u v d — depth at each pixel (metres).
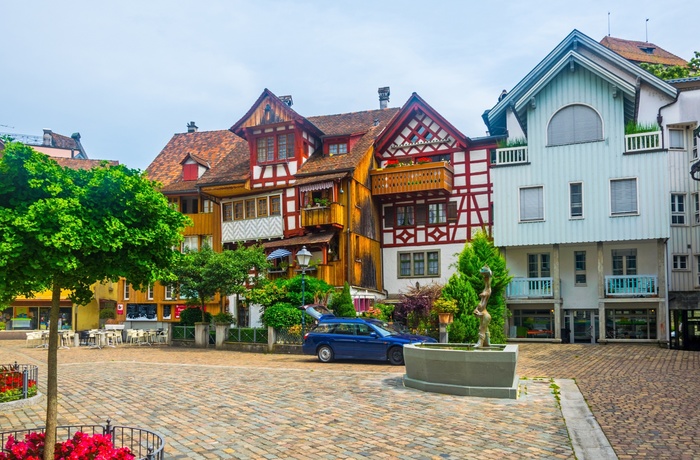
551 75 27.94
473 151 32.41
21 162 6.54
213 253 28.30
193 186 36.88
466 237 32.22
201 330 28.23
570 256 29.31
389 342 19.98
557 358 21.31
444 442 9.24
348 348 20.48
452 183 32.75
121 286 38.16
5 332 40.72
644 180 26.58
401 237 33.84
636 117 28.19
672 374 16.80
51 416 6.64
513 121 30.81
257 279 27.64
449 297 22.97
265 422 10.73
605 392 13.72
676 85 30.09
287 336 24.58
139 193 6.97
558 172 28.08
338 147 33.72
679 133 29.05
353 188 31.00
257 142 34.12
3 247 6.00
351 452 8.74
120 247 6.82
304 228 30.97
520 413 11.36
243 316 34.00
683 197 28.86
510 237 28.62
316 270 30.14
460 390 13.34
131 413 11.59
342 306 26.64
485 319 14.70
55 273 6.66
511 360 13.01
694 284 28.36
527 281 28.94
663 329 25.83
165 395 13.65
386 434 9.77
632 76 29.52
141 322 37.66
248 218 34.28
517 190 28.69
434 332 23.70
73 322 41.94
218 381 15.92
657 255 26.95
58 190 6.48
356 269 30.83
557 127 28.34
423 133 33.53
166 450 8.90
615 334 28.12
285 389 14.40
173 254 7.65
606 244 28.66
